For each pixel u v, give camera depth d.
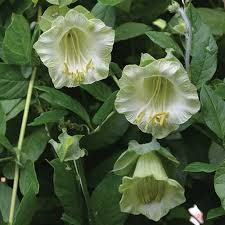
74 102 0.47
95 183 0.49
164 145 0.50
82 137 0.48
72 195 0.46
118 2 0.50
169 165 0.46
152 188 0.45
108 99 0.46
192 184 0.52
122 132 0.49
